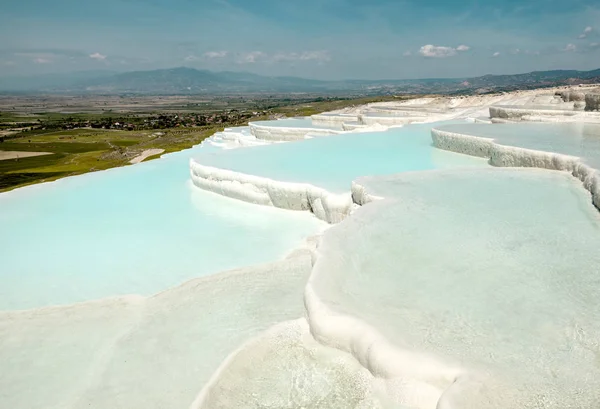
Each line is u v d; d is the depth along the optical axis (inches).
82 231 497.4
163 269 395.5
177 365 258.7
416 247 303.7
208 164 639.8
